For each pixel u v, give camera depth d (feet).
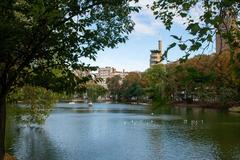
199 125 220.64
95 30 42.91
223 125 217.97
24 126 195.00
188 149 131.64
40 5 32.27
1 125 41.88
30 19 38.27
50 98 132.16
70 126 219.61
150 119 278.67
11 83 40.60
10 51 35.99
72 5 38.27
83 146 138.41
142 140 156.66
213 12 18.30
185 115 315.99
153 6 29.37
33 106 130.11
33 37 37.50
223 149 130.52
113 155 120.98
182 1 20.59
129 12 45.39
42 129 190.08
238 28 17.93
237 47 17.22
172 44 16.25
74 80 43.86
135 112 391.45
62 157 115.44
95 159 113.80
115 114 355.15
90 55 43.11
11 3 36.04
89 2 39.52
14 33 35.06
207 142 147.54
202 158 115.44
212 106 420.36
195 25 15.61
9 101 61.16
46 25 36.70
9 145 135.13
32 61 42.57
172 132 185.98
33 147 131.95
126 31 46.19
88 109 482.28
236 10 18.63
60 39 39.73
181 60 16.65
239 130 189.26
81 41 41.55
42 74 42.88
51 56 41.14
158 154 122.83
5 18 36.65
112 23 45.27
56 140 151.64
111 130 199.21
